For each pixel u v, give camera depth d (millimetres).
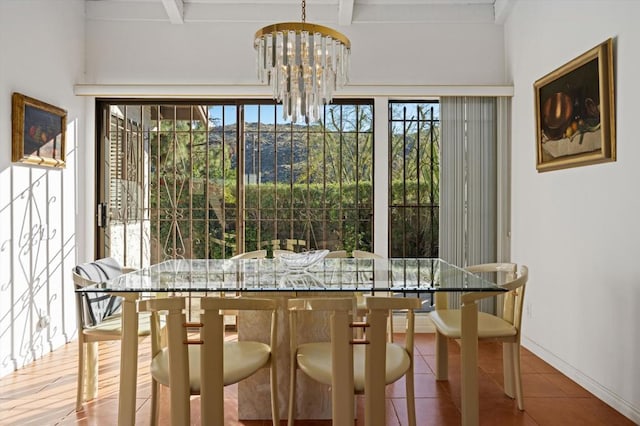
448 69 4059
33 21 3281
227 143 4094
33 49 3281
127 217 4098
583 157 2746
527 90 3611
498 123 3996
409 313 2035
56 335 3562
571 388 2805
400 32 4070
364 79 4055
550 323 3232
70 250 3756
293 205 4121
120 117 4090
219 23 4043
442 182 4023
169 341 1766
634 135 2352
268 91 3934
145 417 2406
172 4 3785
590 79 2674
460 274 2428
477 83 4055
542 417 2422
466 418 2055
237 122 4094
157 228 4109
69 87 3766
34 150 3250
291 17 4047
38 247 3342
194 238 4113
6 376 2963
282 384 2404
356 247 4125
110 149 4098
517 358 2520
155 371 1907
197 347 2207
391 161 4211
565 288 3029
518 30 3771
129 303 2008
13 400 2605
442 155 4023
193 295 4102
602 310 2629
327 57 2473
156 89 3916
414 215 4223
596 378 2691
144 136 4094
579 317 2863
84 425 2316
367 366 1751
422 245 4223
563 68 2934
